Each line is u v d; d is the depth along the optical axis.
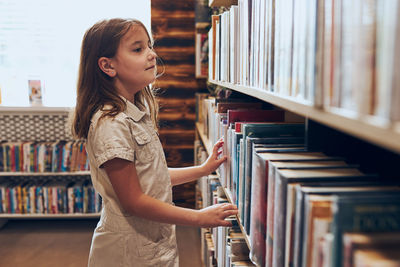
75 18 3.66
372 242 0.44
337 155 0.84
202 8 3.19
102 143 1.25
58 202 3.43
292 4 0.70
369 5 0.42
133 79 1.37
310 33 0.59
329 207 0.56
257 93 0.96
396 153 0.69
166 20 3.68
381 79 0.40
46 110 3.47
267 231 0.83
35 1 3.60
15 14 3.60
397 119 0.37
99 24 1.37
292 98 0.69
